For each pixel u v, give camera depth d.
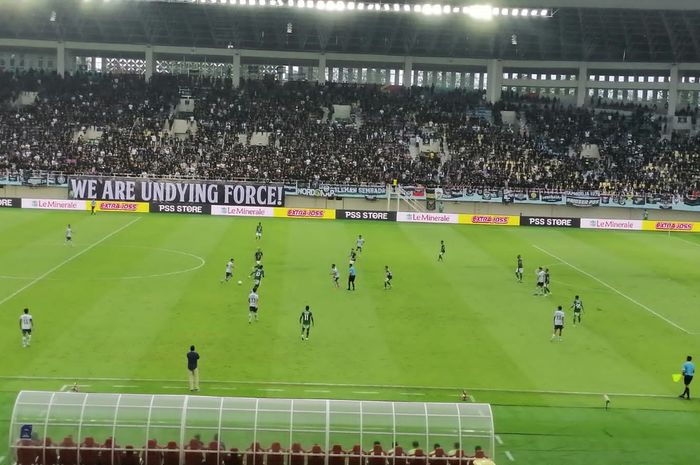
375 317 48.34
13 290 51.69
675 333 47.22
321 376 37.34
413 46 128.75
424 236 82.44
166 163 104.56
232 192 93.38
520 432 31.58
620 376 39.06
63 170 100.25
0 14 120.94
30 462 25.03
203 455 25.20
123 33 126.50
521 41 125.81
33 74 126.88
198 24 123.88
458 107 128.25
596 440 31.05
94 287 53.28
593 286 59.84
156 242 72.00
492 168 108.94
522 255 72.56
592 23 116.19
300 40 128.12
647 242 83.38
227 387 35.34
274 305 50.28
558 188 102.31
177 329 44.19
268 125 117.75
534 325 47.94
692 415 34.03
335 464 25.41
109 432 25.17
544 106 129.88
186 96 125.81
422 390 35.97
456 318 48.84
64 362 37.94
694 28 114.44
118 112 119.12
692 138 120.56
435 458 25.39
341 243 75.56
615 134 121.69
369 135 116.88
